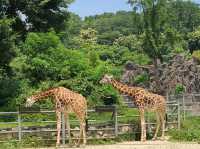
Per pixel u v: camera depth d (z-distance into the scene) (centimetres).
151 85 4238
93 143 2094
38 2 3531
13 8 3528
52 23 3694
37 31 3650
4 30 2888
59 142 1930
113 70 3272
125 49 5475
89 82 2794
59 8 3709
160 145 1995
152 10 4631
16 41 3406
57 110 1942
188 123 2611
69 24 4075
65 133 2041
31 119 2386
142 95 2169
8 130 2022
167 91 4075
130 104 2908
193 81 4181
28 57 2898
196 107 3086
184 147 1989
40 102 2489
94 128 2138
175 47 5262
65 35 4050
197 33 7162
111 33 9506
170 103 2514
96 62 3147
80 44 5781
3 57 2941
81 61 2881
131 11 4709
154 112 2330
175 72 4216
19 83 2830
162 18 4641
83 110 1962
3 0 3400
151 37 4638
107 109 2178
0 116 2453
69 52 2897
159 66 4344
